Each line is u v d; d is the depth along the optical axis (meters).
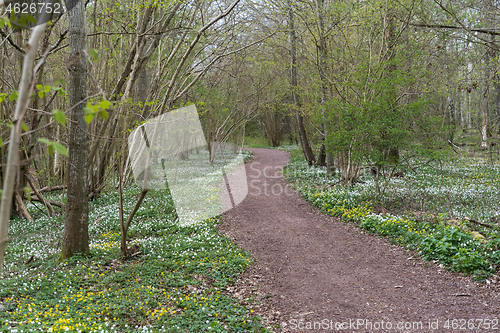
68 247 6.92
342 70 14.13
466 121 28.30
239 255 7.44
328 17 14.13
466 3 10.97
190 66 11.80
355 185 13.79
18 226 9.89
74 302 5.00
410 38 13.57
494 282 5.43
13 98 2.59
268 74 23.30
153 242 8.05
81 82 6.57
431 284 5.79
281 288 6.11
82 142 6.87
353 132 10.98
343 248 7.99
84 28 6.41
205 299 5.33
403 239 7.72
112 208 11.54
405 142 10.50
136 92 14.02
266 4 12.99
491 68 12.19
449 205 9.45
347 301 5.53
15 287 5.48
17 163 1.56
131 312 4.79
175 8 8.10
